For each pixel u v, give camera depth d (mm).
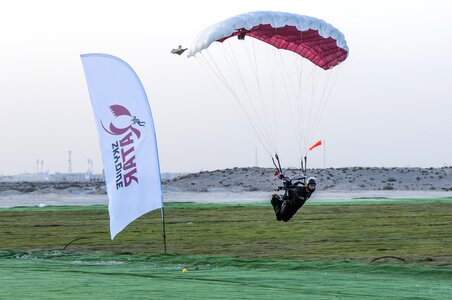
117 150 98188
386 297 66562
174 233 152750
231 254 111875
